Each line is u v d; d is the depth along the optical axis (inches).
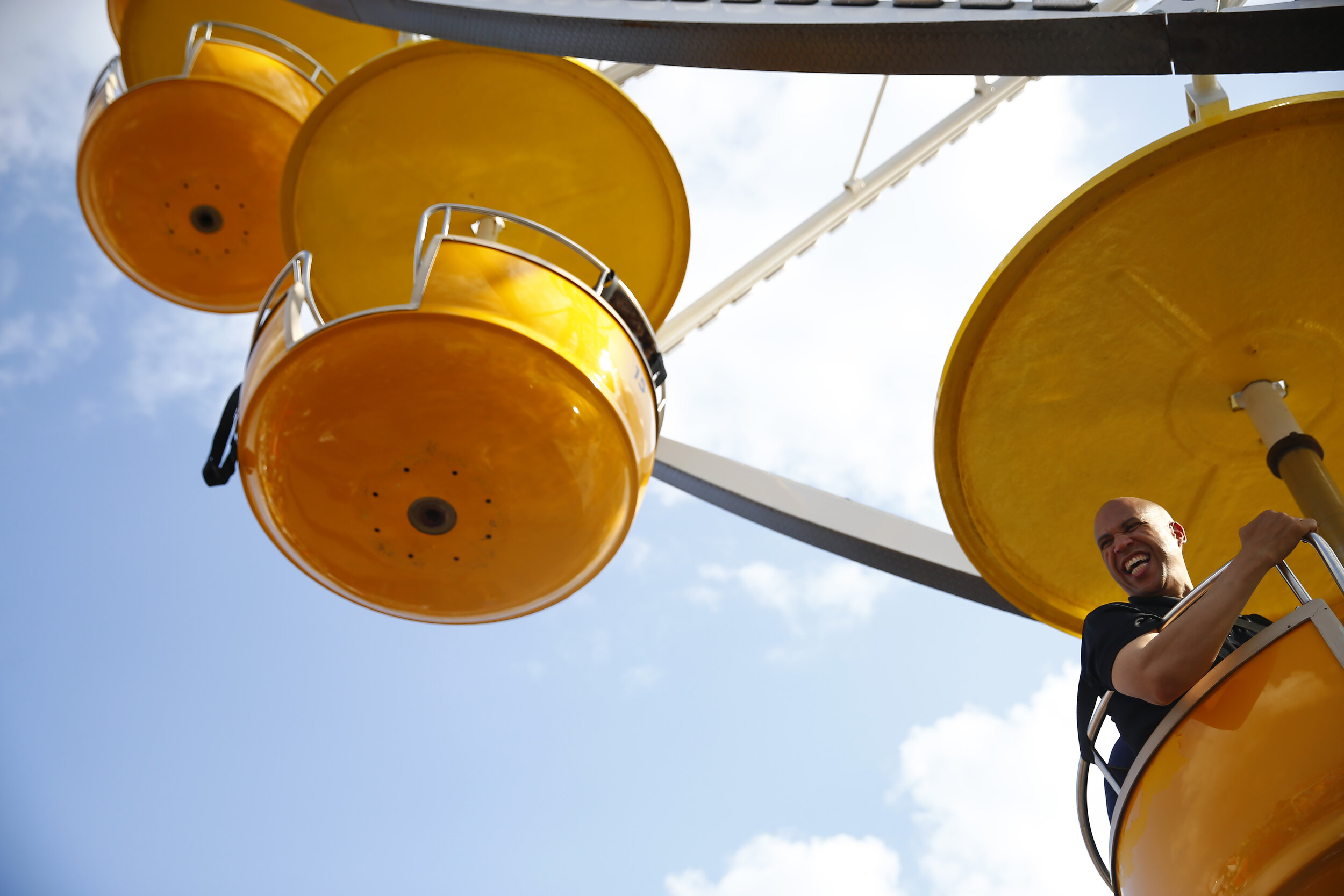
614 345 358.6
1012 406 324.2
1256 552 202.8
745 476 587.5
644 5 366.3
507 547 357.7
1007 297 302.4
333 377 325.4
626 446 351.3
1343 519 281.1
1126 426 328.5
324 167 483.5
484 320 324.2
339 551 363.9
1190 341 310.3
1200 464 335.0
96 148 544.4
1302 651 207.6
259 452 342.0
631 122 477.7
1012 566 350.3
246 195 557.6
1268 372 313.9
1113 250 291.7
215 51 551.5
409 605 385.7
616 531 371.6
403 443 332.8
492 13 387.2
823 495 564.1
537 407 331.6
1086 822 257.3
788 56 346.9
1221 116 265.0
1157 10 286.4
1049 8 295.1
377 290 498.0
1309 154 270.2
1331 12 259.3
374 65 460.4
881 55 329.1
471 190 494.3
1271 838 195.5
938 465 334.6
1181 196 279.6
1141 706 225.6
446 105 473.7
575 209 500.4
